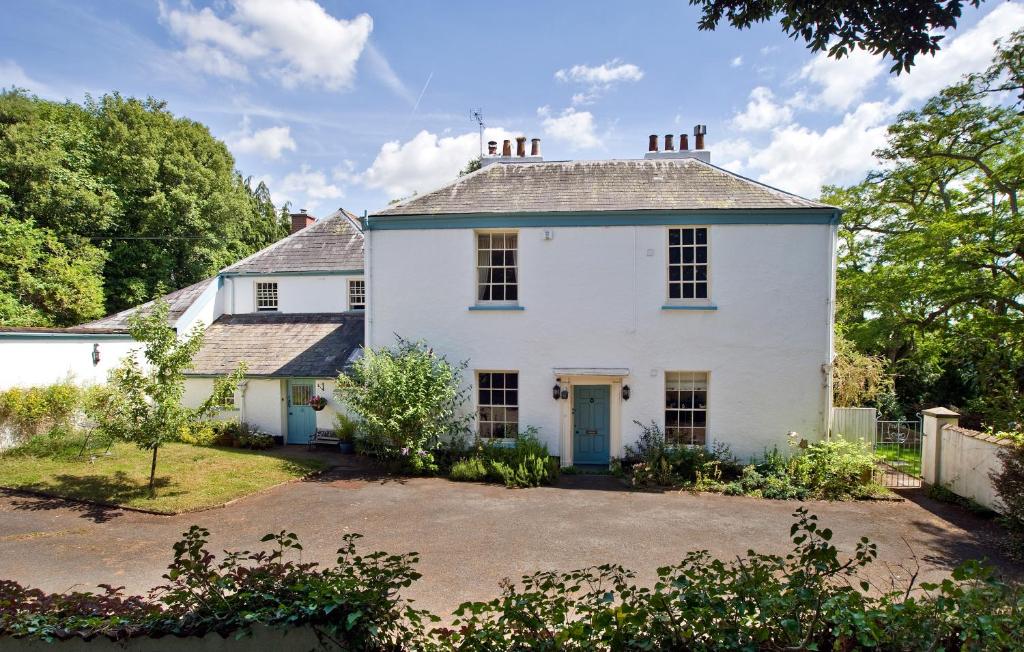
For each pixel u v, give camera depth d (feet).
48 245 74.69
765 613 9.98
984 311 48.70
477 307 42.11
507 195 43.98
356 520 29.07
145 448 32.86
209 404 34.37
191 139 104.78
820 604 9.93
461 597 20.03
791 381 39.22
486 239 42.86
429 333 42.78
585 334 41.11
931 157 59.98
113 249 88.07
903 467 39.55
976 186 58.70
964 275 47.98
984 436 30.55
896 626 9.64
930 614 9.80
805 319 39.04
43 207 77.15
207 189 99.86
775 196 40.63
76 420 44.57
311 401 49.34
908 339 61.41
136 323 32.91
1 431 39.86
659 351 40.42
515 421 42.45
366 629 10.75
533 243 41.50
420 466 38.63
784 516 30.19
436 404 39.78
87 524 28.09
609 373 40.16
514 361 41.83
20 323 65.98
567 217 41.01
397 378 39.32
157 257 90.79
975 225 44.34
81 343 46.29
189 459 41.68
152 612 11.54
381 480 37.70
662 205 40.55
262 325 59.16
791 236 39.11
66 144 84.38
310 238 66.49
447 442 41.93
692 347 40.14
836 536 27.17
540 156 50.19
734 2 16.88
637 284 40.55
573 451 42.29
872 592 20.22
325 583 11.31
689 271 40.75
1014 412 32.53
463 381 42.47
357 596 10.88
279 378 50.42
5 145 75.92
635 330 40.63
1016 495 25.79
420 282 42.75
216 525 28.22
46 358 43.39
